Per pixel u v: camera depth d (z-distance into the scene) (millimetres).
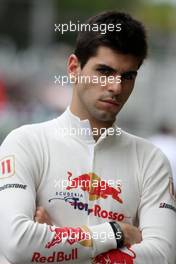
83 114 5355
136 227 5422
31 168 5230
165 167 5527
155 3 53781
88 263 5074
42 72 36531
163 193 5441
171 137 15367
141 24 5285
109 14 5250
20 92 34625
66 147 5324
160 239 5262
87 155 5336
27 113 20969
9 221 5008
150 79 31406
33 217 5125
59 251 4996
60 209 5219
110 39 5133
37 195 5254
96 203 5277
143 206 5422
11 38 66375
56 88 30406
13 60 39781
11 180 5172
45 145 5312
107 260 5098
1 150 5348
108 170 5367
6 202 5082
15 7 66562
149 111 30203
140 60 5262
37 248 4969
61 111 22531
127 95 5270
